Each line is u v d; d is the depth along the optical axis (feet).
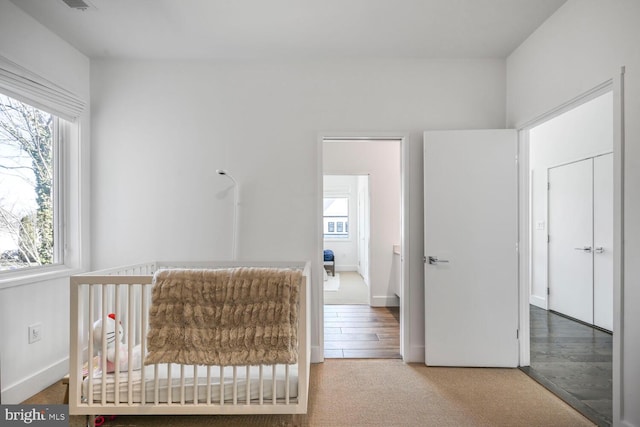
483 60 9.78
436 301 9.27
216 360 5.70
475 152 9.25
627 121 5.84
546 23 7.97
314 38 8.69
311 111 9.78
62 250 9.06
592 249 12.69
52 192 8.84
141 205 9.71
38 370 7.90
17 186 7.87
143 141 9.72
